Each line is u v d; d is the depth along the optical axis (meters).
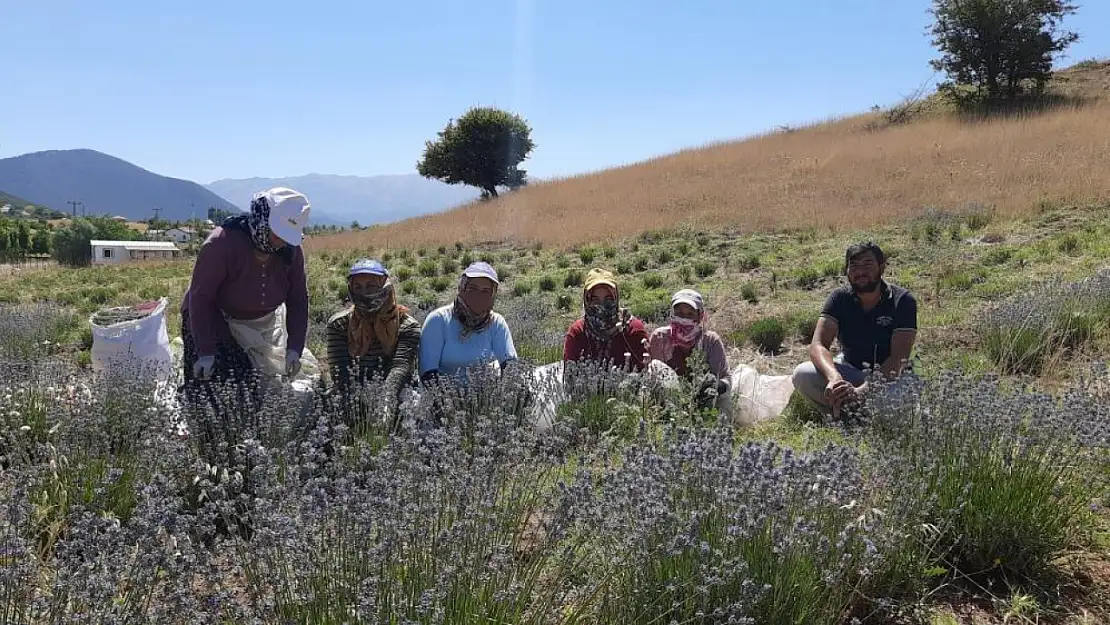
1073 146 21.34
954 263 10.98
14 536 2.45
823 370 5.09
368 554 2.35
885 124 37.19
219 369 4.57
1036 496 3.13
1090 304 6.89
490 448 2.96
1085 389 4.44
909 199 18.14
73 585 2.18
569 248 19.23
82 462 3.62
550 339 9.07
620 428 4.52
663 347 5.76
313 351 8.61
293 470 2.88
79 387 4.75
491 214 28.98
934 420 3.49
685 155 37.25
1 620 2.16
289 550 2.33
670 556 2.50
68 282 24.25
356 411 4.30
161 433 3.70
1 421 4.01
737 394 5.38
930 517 3.20
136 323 6.31
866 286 5.28
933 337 7.18
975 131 28.16
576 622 2.53
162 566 2.31
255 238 4.49
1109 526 3.35
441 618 2.15
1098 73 38.50
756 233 17.20
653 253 16.89
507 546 2.47
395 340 5.08
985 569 3.16
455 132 53.59
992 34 35.88
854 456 3.19
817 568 2.64
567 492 2.54
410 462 2.96
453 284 16.17
